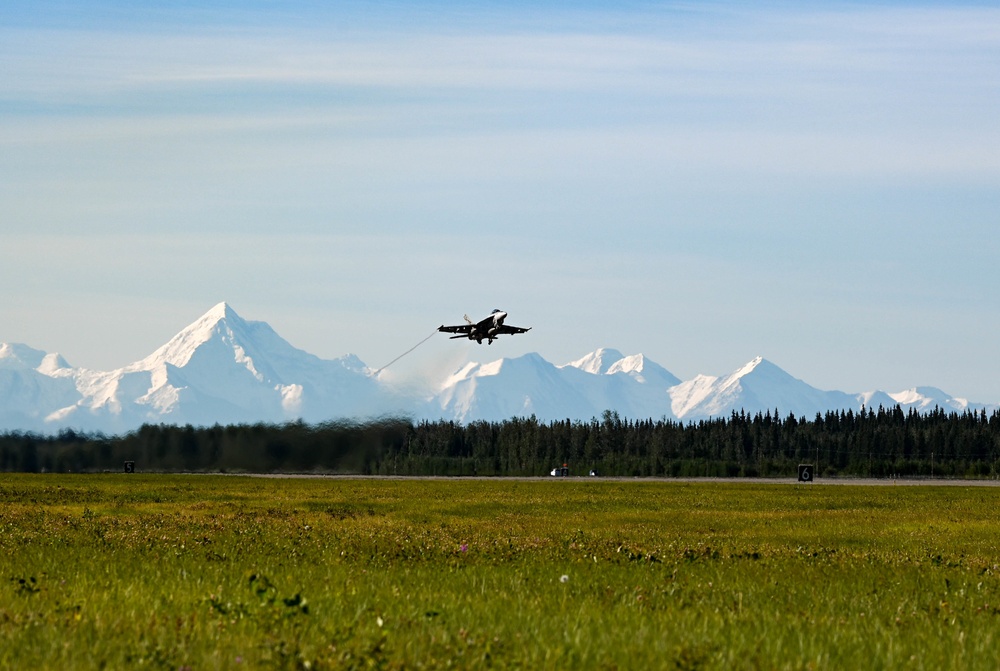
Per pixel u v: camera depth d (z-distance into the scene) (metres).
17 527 120.25
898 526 147.75
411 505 195.12
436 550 94.25
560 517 165.00
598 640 49.69
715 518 164.25
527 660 45.34
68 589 63.59
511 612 57.34
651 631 52.03
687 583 73.31
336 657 44.19
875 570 84.19
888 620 59.16
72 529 118.00
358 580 70.44
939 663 48.12
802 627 55.12
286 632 49.50
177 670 42.19
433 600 61.66
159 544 97.25
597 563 85.62
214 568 76.44
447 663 43.91
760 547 108.62
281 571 75.75
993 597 70.62
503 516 167.25
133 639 47.53
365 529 128.88
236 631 50.50
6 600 59.16
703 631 52.53
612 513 175.50
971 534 135.00
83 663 42.91
